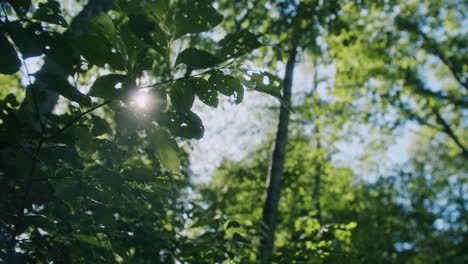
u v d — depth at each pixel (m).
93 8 3.77
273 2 7.11
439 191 15.12
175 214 4.20
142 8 1.42
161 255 3.37
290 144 12.02
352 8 8.60
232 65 1.41
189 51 1.35
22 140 1.60
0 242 1.70
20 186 1.78
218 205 9.56
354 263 2.64
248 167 12.11
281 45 7.41
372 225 7.53
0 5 1.34
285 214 9.00
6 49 1.21
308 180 11.49
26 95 1.55
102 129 1.66
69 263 1.81
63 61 1.28
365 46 10.77
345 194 12.08
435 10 12.44
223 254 2.76
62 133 1.55
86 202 1.90
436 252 10.92
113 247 2.04
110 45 1.28
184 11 1.33
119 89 1.33
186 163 5.55
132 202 2.49
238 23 7.71
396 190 13.95
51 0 1.33
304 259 2.69
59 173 1.73
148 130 1.43
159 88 1.38
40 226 1.70
